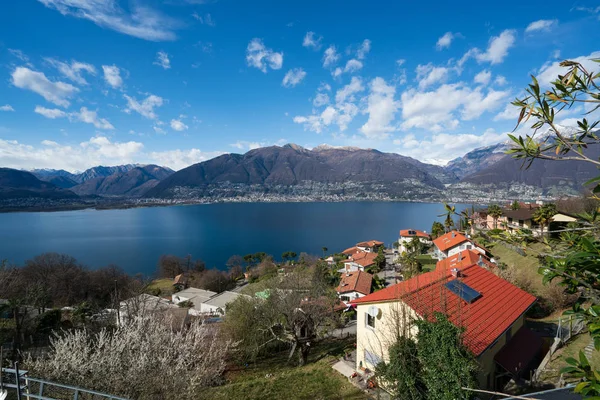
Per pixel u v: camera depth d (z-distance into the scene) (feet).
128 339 41.06
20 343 79.71
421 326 38.01
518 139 9.46
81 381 34.78
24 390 25.58
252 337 77.66
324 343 87.10
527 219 109.40
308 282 106.83
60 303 178.81
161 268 271.90
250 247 384.06
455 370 33.91
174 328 79.92
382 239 413.39
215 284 224.74
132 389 35.01
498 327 46.06
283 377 61.05
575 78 8.51
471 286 54.34
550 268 11.15
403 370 38.04
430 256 194.08
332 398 50.60
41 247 376.48
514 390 44.21
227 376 67.36
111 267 212.43
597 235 10.96
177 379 37.88
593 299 10.50
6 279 122.11
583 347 49.73
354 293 142.51
